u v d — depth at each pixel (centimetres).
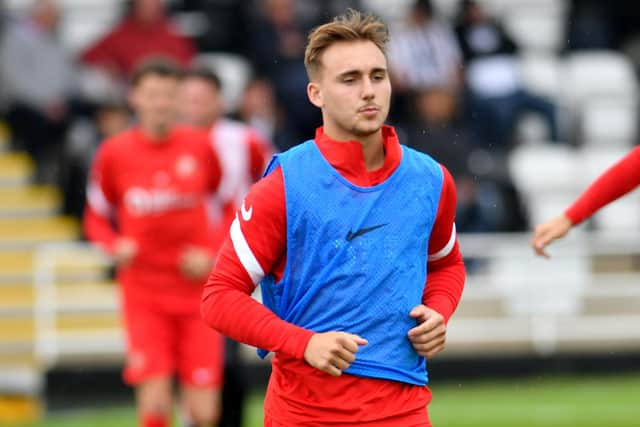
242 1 5097
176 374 3288
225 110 4250
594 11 5847
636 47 5900
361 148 1442
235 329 1437
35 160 4697
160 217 2644
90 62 4656
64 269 4322
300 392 1459
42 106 4653
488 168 4412
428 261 1555
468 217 4275
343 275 1429
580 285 4231
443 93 4441
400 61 4572
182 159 2670
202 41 5075
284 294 1459
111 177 2686
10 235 4475
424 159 1492
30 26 4691
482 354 4056
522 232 4388
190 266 2609
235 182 2717
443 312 1504
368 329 1437
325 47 1439
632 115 5522
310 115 4525
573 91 5538
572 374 4116
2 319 4138
